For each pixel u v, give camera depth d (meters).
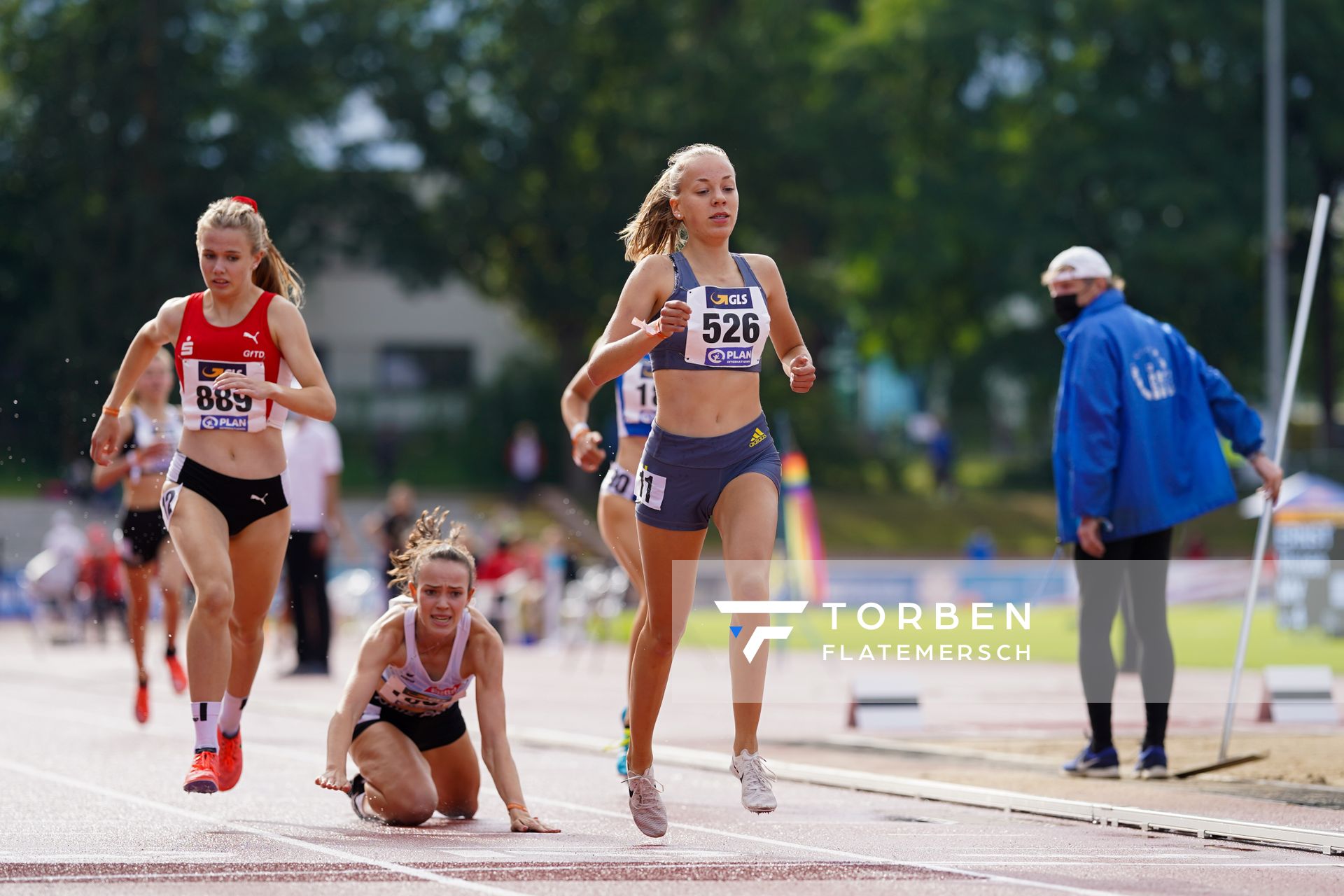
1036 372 156.12
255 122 136.12
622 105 142.88
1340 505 65.50
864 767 27.52
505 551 74.75
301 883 16.61
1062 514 27.17
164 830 20.67
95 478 31.39
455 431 152.50
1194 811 22.45
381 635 21.23
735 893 16.28
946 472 146.38
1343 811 22.55
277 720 35.72
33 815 21.95
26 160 140.00
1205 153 141.00
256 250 21.45
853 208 145.25
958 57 143.50
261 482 21.48
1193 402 27.27
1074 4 143.75
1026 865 18.22
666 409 18.86
